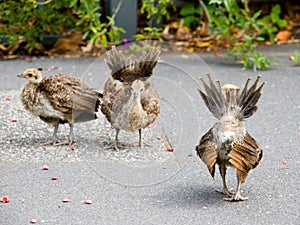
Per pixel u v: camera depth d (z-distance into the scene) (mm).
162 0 10789
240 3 12320
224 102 5820
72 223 5445
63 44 11047
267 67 10344
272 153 7086
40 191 6074
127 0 11117
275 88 9383
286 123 8078
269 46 11625
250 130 7820
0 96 8859
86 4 10227
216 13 10555
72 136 7273
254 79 9742
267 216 5613
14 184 6223
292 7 12797
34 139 7422
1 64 10375
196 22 11992
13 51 10938
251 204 5844
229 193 6012
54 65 10273
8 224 5410
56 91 7004
